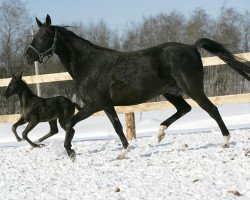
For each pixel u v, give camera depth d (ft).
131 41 139.64
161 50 23.47
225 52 24.41
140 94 23.44
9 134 46.52
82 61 23.76
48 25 24.22
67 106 32.55
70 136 24.08
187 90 23.21
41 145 32.71
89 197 16.85
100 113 35.12
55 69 100.53
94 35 135.64
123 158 24.14
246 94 32.71
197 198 15.31
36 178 21.49
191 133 33.96
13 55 118.21
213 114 23.97
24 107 31.96
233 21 124.06
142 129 43.37
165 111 60.85
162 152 25.35
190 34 133.28
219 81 88.22
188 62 23.12
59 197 17.26
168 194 16.15
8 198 17.85
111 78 23.29
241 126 36.52
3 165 25.96
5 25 116.16
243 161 20.40
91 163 23.77
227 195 15.31
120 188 17.76
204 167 20.06
